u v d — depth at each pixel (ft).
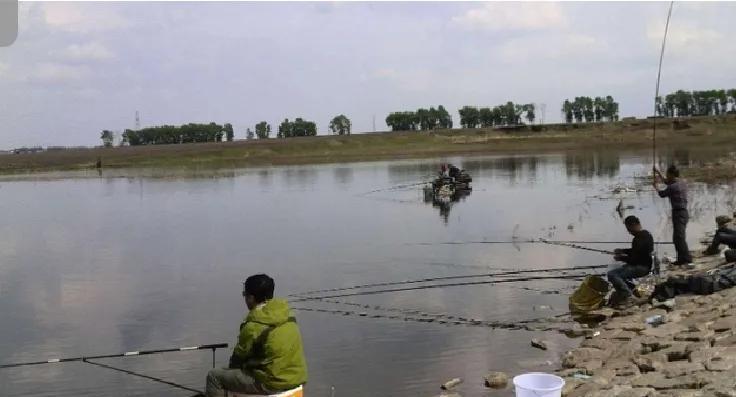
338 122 521.24
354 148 335.88
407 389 27.40
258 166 253.65
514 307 40.16
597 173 156.87
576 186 125.29
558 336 33.86
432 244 65.92
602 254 57.00
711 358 24.75
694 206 83.25
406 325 36.99
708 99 462.60
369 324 37.47
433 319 38.04
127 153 341.00
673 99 468.75
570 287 44.98
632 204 92.38
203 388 28.89
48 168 274.57
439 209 97.04
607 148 299.38
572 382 25.30
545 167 187.42
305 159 295.89
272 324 20.52
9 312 43.80
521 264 53.78
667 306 34.76
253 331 20.48
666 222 72.69
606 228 72.02
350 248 65.67
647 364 25.58
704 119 361.10
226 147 344.28
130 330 38.86
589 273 49.11
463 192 120.88
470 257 57.88
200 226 88.84
